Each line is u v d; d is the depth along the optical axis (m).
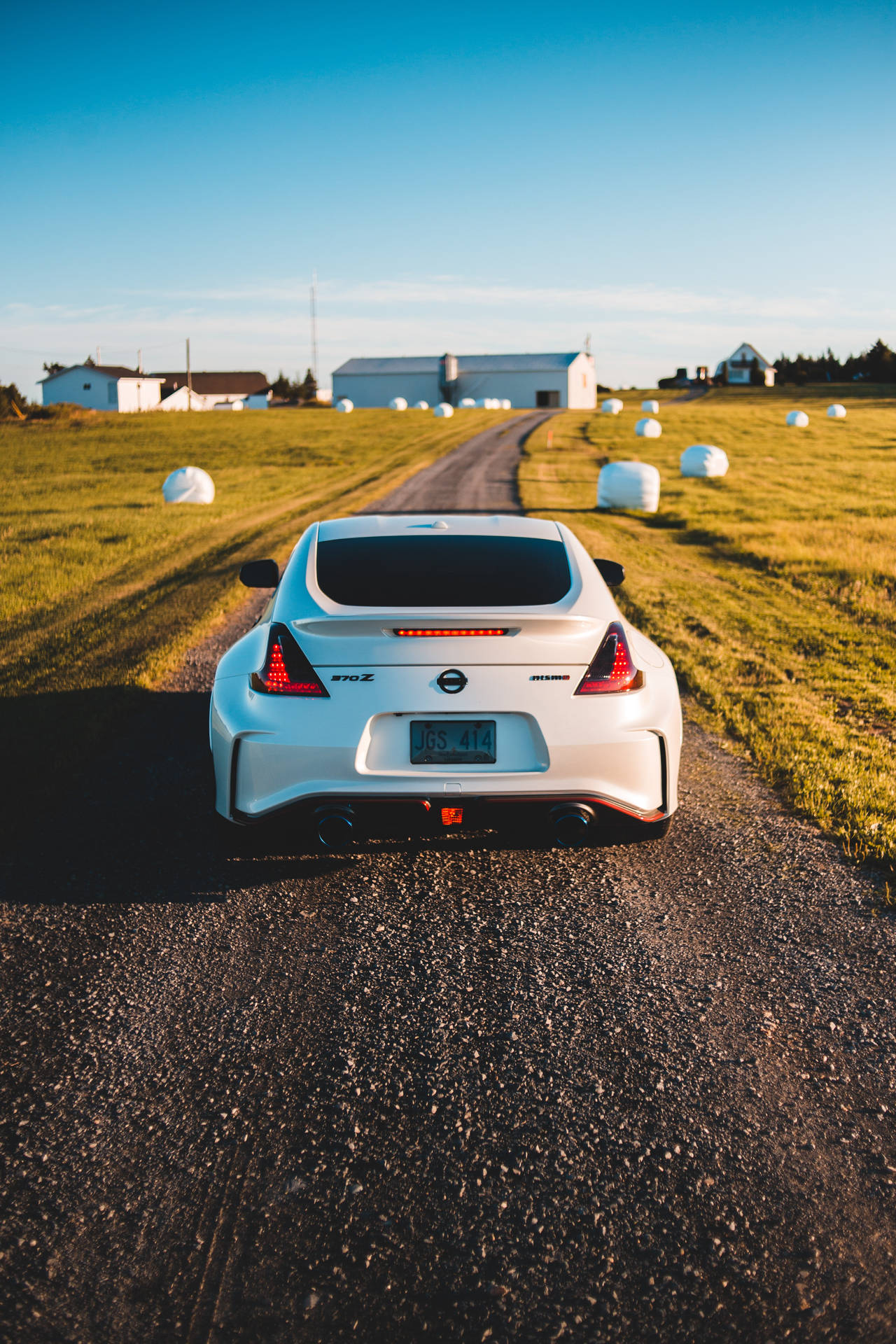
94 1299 1.86
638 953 3.22
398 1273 1.92
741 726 5.71
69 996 2.93
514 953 3.22
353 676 3.35
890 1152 2.27
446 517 4.54
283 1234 2.03
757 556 13.38
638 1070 2.59
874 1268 1.93
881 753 5.22
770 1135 2.33
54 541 14.73
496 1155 2.26
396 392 94.12
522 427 53.66
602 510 20.95
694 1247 1.99
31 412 67.44
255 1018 2.83
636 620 8.95
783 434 47.19
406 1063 2.62
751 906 3.57
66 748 5.31
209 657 7.71
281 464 34.59
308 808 3.37
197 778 4.94
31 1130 2.34
